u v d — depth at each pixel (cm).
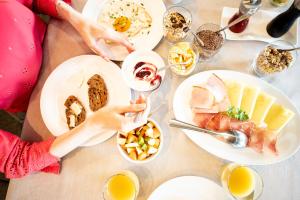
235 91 95
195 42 99
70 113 100
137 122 87
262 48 102
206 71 98
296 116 92
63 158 97
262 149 90
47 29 112
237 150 92
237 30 102
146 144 91
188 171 93
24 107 120
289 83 98
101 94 100
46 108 101
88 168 96
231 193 87
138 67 101
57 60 108
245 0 92
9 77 99
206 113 94
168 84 101
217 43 97
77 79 104
